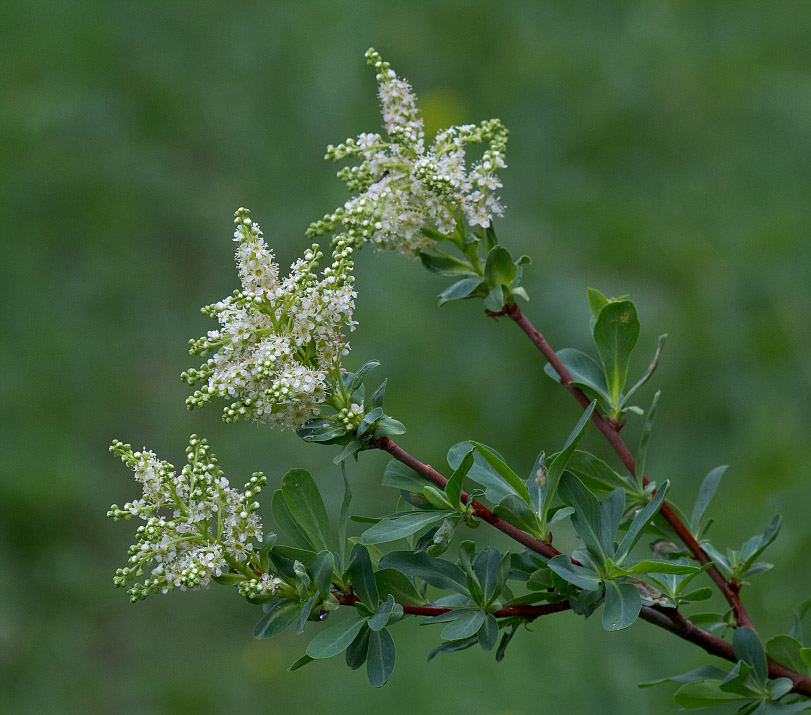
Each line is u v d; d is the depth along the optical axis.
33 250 8.62
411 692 5.70
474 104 10.19
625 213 8.58
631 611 2.22
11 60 10.17
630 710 5.36
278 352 2.24
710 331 7.43
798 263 7.78
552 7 11.30
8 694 5.85
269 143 10.03
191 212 9.32
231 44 11.17
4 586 6.34
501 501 2.36
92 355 8.01
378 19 11.10
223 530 2.33
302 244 8.79
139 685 5.99
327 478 6.96
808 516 5.59
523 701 5.52
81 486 7.02
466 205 2.74
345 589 2.37
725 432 6.96
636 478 2.75
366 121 10.12
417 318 7.86
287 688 5.95
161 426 7.57
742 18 10.79
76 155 9.39
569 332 7.47
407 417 7.25
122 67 10.47
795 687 2.53
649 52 10.40
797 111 9.30
